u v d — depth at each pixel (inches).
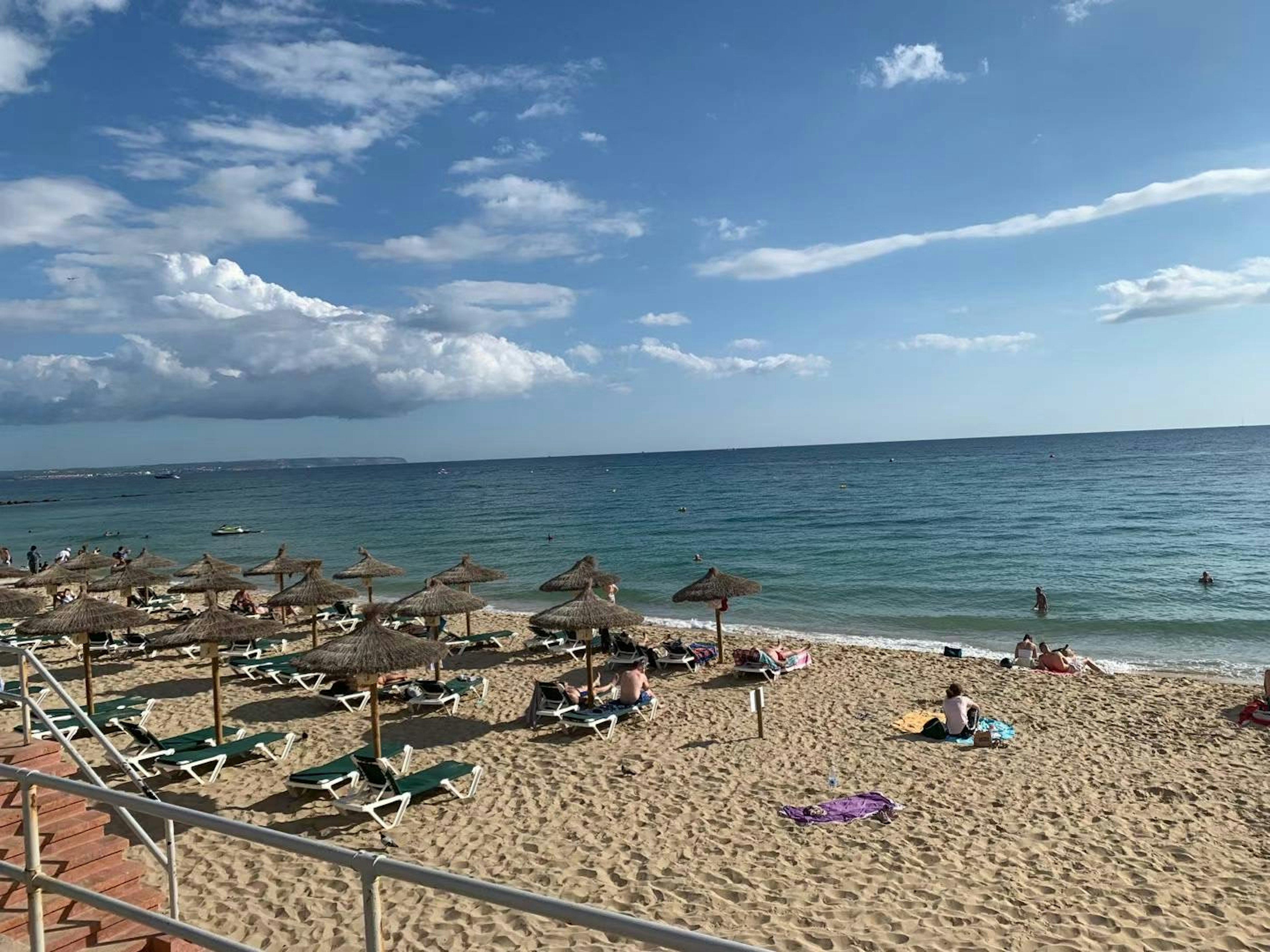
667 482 4271.7
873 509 2288.4
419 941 254.1
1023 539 1556.3
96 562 881.5
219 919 265.9
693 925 268.1
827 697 547.8
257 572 874.8
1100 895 287.6
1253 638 800.9
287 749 436.1
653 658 634.8
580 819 354.0
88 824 222.2
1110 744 452.4
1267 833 339.0
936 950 252.4
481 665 662.5
